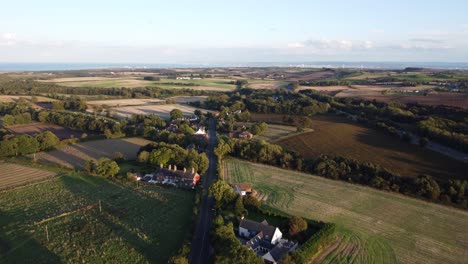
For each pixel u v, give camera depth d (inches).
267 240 2778.1
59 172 4347.9
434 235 3051.2
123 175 4224.9
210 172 4539.9
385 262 2600.9
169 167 4288.9
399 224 3238.2
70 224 3016.7
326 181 4315.9
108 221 3085.6
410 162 4810.5
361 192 3988.7
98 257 2524.6
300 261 2442.2
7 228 2920.8
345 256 2657.5
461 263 2632.9
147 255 2564.0
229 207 3353.8
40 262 2452.0
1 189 3772.1
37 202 3457.2
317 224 3053.6
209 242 2765.7
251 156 5068.9
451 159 4918.8
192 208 3398.1
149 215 3228.3
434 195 3782.0
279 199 3725.4
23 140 4990.2
